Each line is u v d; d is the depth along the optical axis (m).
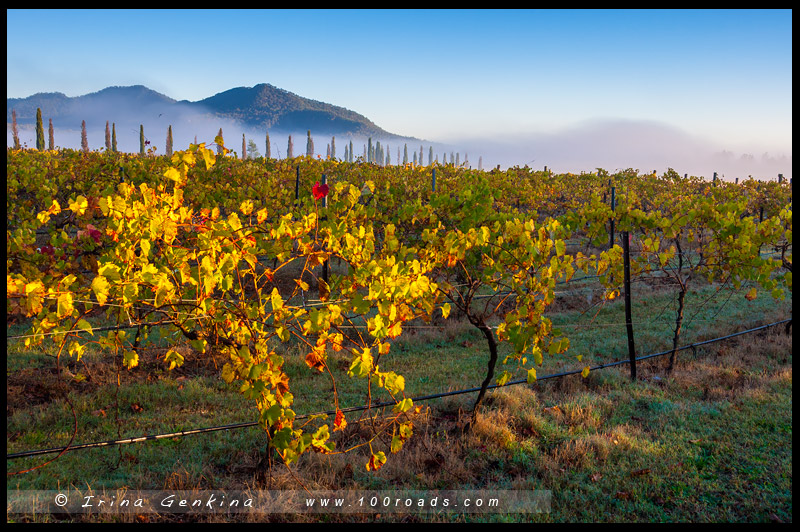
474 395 6.30
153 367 6.87
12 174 10.95
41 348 7.00
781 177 25.22
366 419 5.26
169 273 3.66
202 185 12.89
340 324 3.94
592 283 12.45
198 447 4.93
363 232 4.52
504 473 4.67
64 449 3.74
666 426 5.57
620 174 27.61
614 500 4.25
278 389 3.81
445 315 5.18
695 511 4.09
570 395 6.47
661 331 9.25
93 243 5.64
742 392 6.48
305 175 16.69
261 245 4.80
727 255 7.51
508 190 17.78
